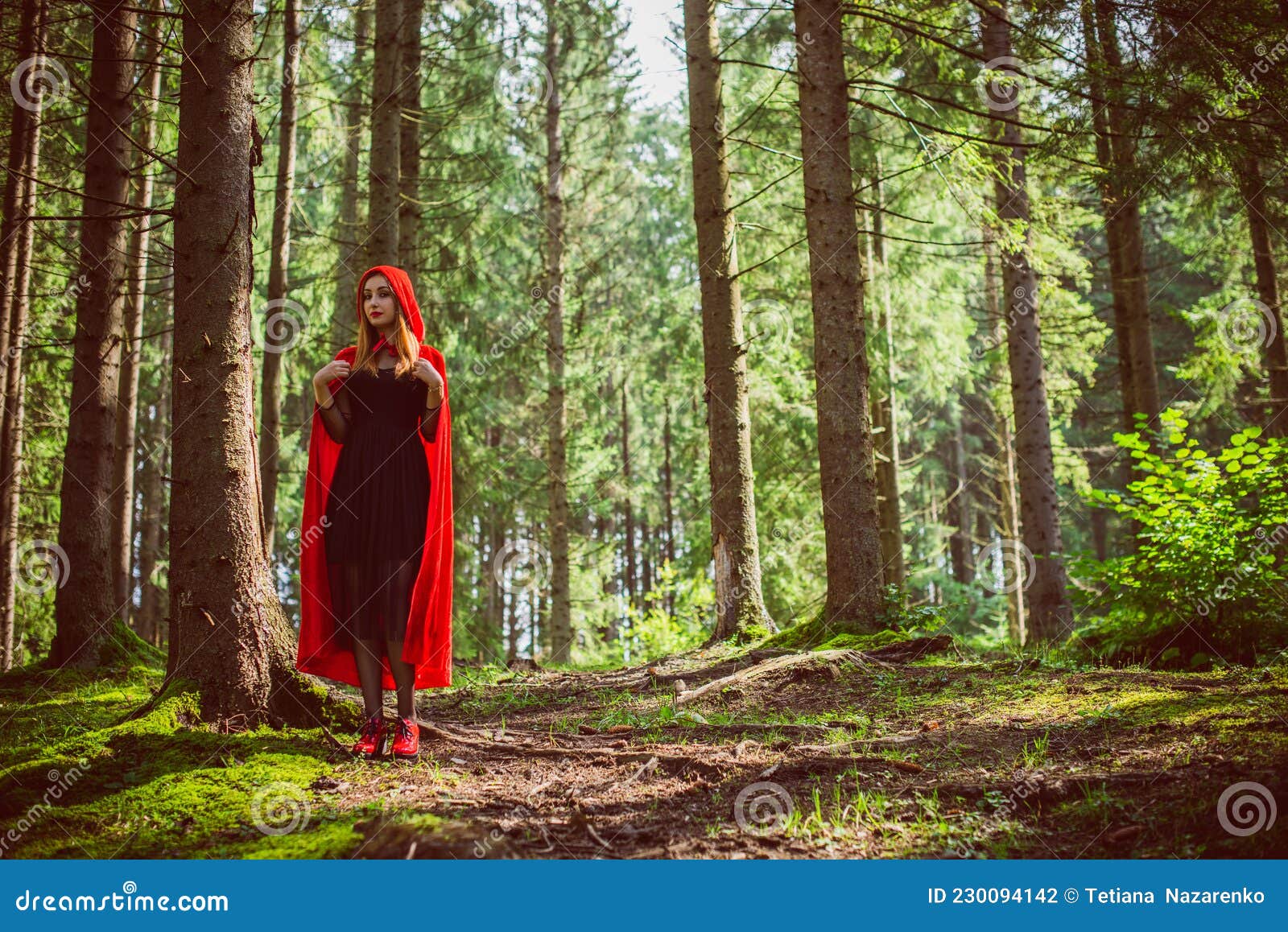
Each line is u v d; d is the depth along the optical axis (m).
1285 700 4.28
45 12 8.82
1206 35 7.95
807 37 8.81
